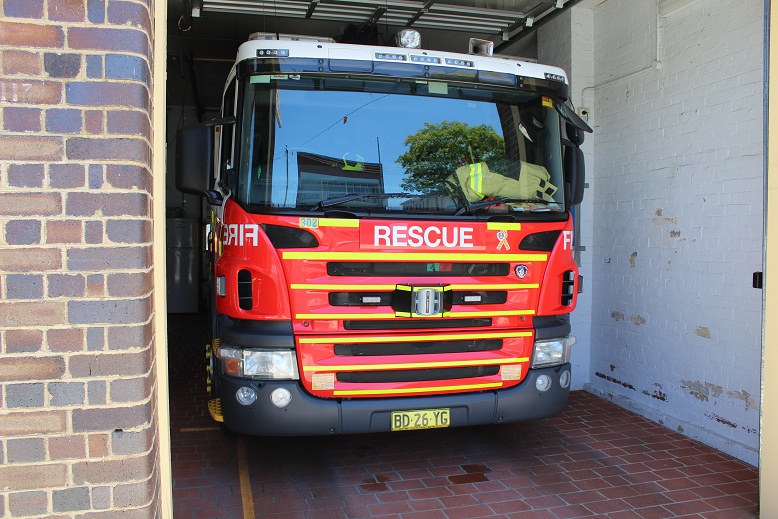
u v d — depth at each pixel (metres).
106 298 2.29
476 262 4.21
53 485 2.29
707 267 5.27
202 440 5.39
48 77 2.24
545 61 7.09
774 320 3.80
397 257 4.04
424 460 4.96
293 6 6.27
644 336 6.02
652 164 5.88
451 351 4.25
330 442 5.36
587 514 4.04
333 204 4.04
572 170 4.70
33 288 2.25
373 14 6.52
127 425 2.32
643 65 5.96
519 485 4.48
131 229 2.30
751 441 4.88
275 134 4.05
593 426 5.74
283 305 3.91
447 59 4.35
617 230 6.37
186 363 8.60
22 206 2.23
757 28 4.81
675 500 4.24
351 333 4.03
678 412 5.61
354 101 4.20
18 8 2.22
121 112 2.28
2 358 2.24
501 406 4.31
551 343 4.48
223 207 4.25
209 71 9.52
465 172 4.32
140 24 2.30
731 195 5.04
